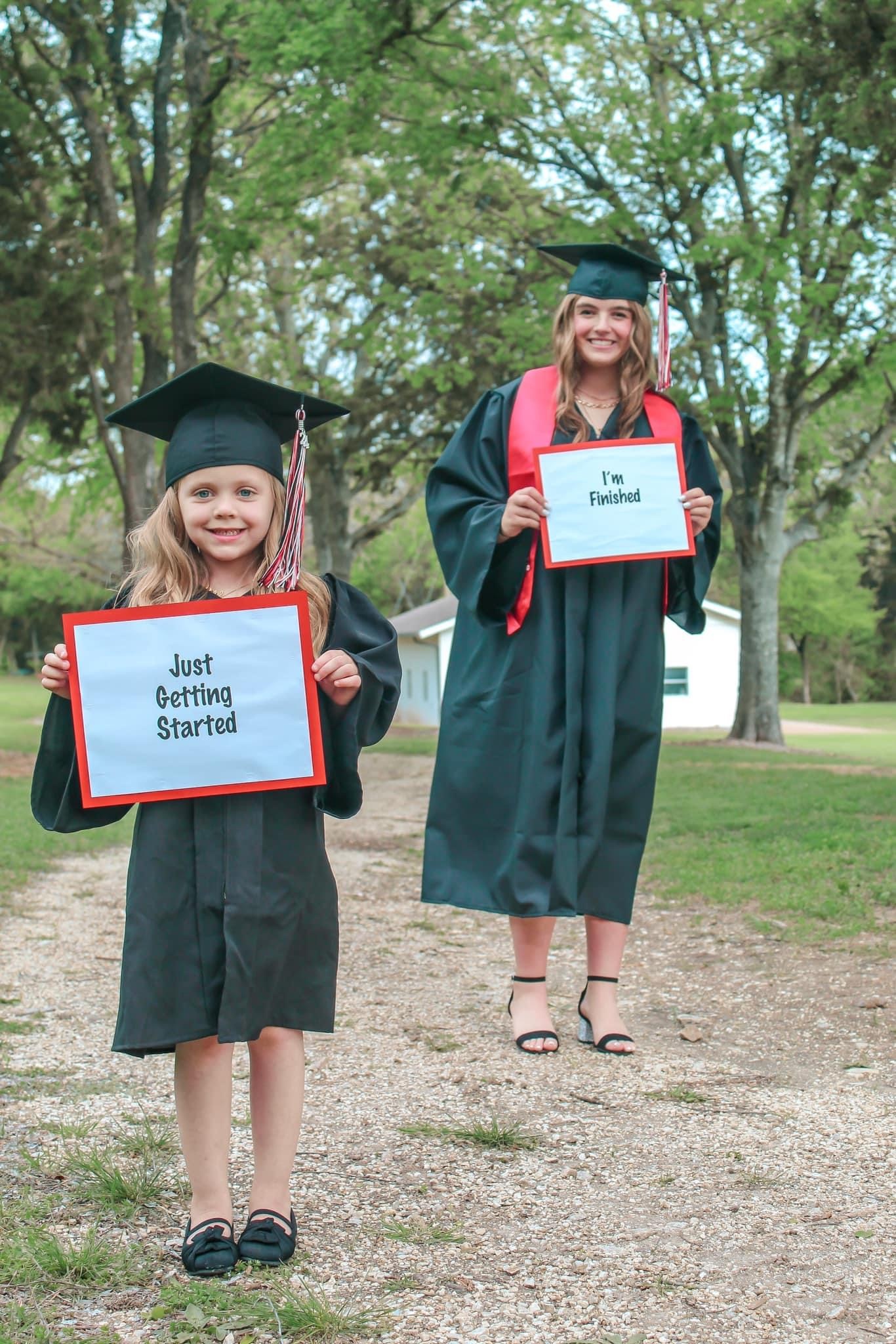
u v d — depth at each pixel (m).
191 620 2.86
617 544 4.64
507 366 22.94
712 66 18.39
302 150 17.75
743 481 22.75
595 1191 3.24
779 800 11.99
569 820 4.66
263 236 23.00
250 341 29.14
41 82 18.61
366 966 6.02
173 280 19.16
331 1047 4.60
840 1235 2.95
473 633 4.92
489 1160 3.46
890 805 11.31
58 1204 3.09
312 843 2.90
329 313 29.06
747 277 17.05
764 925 6.47
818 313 18.22
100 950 6.23
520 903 4.63
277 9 15.59
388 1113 3.86
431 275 21.88
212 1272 2.72
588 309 4.85
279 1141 2.86
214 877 2.78
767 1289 2.68
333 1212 3.10
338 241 25.69
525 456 4.84
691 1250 2.88
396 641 3.09
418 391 26.62
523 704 4.77
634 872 4.77
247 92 20.52
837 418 24.02
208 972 2.75
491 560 4.71
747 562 23.39
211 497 2.97
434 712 37.44
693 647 34.84
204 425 2.98
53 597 65.44
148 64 19.42
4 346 17.98
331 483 30.08
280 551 3.02
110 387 21.16
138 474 19.25
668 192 18.88
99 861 9.70
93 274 18.36
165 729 2.83
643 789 4.79
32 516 35.47
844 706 46.84
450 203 21.84
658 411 4.93
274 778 2.83
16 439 20.61
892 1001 5.05
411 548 60.94
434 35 17.56
